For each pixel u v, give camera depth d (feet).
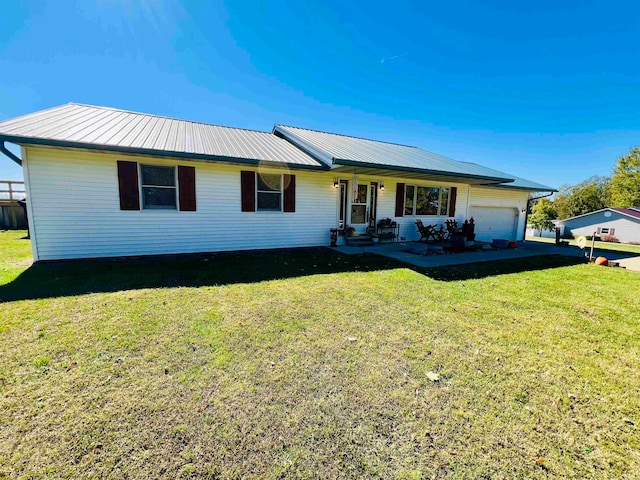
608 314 13.38
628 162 96.99
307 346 9.61
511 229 47.67
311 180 30.42
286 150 29.30
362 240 33.73
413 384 7.67
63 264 20.56
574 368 8.68
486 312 13.29
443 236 39.50
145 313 11.96
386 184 35.60
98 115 26.48
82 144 18.47
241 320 11.59
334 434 5.92
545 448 5.72
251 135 33.40
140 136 22.89
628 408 6.95
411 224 38.09
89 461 5.13
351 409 6.66
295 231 30.25
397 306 13.75
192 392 7.09
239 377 7.76
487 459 5.44
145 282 16.49
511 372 8.39
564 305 14.55
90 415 6.23
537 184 45.88
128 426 5.95
